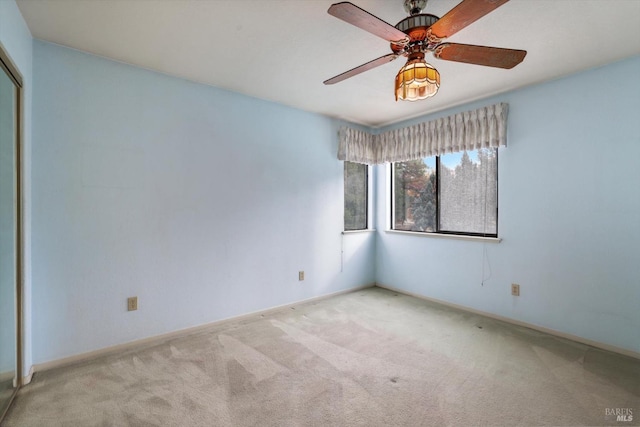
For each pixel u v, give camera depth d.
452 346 2.52
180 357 2.32
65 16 1.86
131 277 2.49
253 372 2.11
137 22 1.92
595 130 2.52
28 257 2.02
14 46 1.74
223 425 1.61
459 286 3.46
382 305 3.56
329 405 1.77
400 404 1.78
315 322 3.03
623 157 2.39
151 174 2.58
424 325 2.97
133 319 2.50
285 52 2.28
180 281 2.73
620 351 2.40
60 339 2.21
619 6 1.74
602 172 2.48
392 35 1.51
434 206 3.79
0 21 1.54
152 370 2.13
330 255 3.89
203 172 2.85
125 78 2.46
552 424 1.62
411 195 4.04
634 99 2.33
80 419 1.65
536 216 2.86
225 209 2.99
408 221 4.09
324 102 3.35
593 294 2.54
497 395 1.87
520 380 2.03
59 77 2.19
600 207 2.50
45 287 2.15
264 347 2.49
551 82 2.75
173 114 2.69
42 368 2.13
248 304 3.16
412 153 3.77
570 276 2.66
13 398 1.81
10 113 1.78
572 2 1.71
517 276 3.00
